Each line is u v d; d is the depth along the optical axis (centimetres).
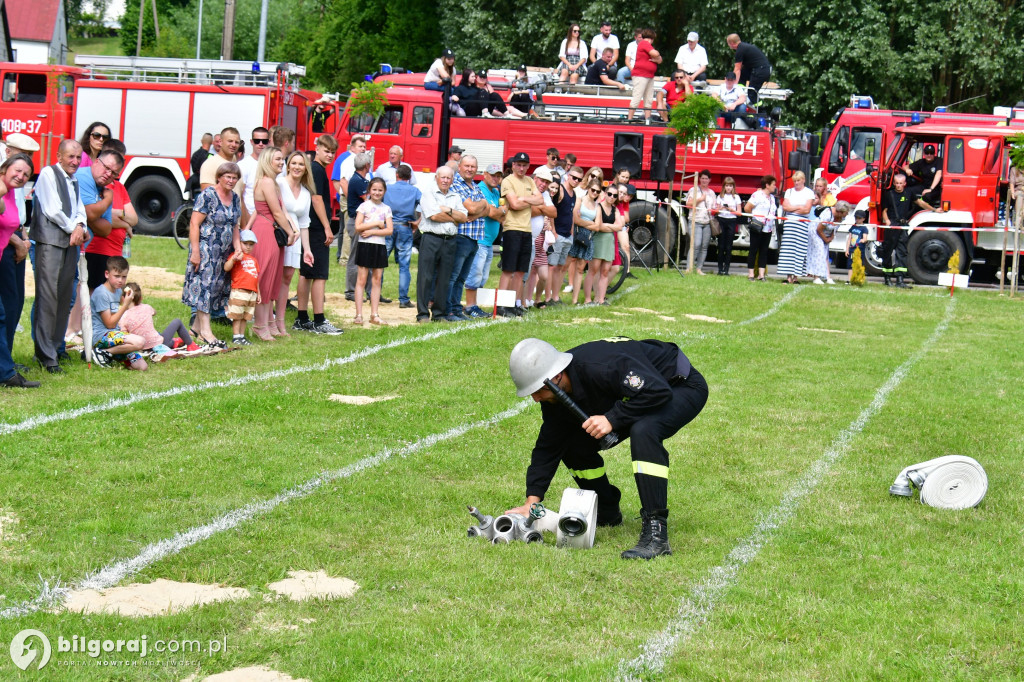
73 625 449
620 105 2261
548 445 603
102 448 705
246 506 614
